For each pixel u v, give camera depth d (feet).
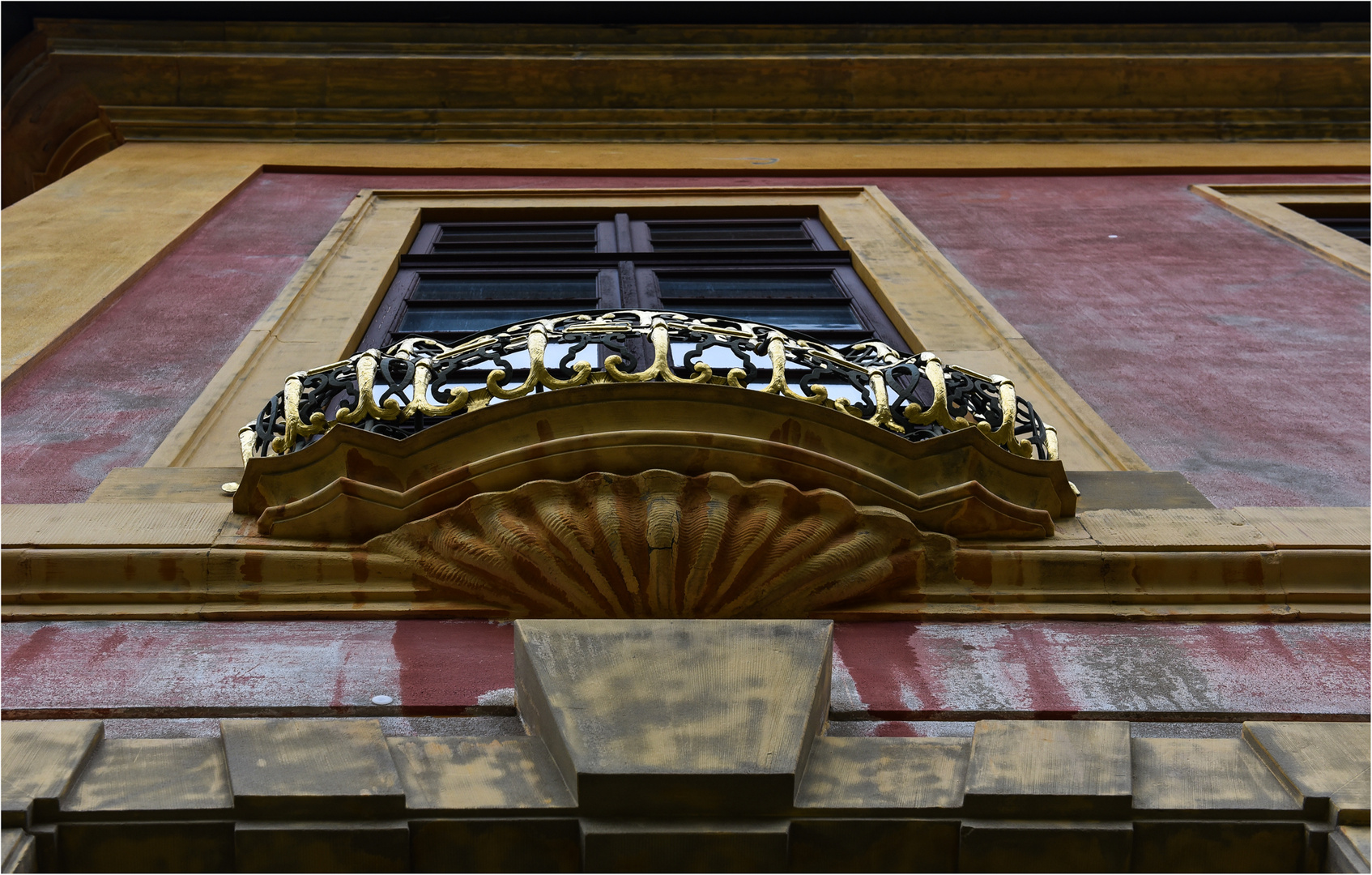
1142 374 27.78
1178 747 13.76
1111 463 22.93
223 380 25.34
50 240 34.83
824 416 17.79
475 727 14.46
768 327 19.65
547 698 13.35
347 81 49.24
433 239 40.34
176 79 48.98
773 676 13.82
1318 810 12.64
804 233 41.55
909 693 15.30
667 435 17.17
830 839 12.39
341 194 43.06
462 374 26.76
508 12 49.47
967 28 50.49
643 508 16.65
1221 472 22.84
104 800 12.21
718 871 12.15
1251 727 13.96
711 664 13.99
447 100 49.73
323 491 17.35
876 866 12.41
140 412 24.09
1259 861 12.53
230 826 12.13
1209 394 26.76
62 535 17.24
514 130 49.60
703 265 37.22
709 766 12.33
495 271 36.40
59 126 50.29
